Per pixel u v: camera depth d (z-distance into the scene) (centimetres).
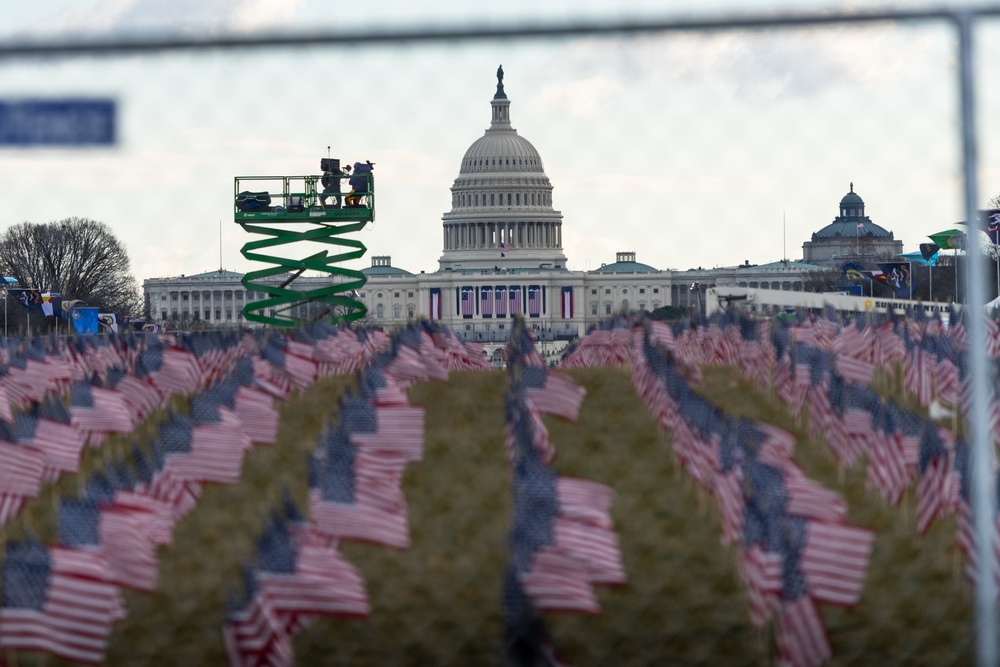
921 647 3334
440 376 9044
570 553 3173
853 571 3189
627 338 10400
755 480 4025
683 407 5425
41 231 4591
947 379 7806
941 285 12250
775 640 3319
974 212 2331
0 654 3181
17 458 4869
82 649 3219
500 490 5159
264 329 10069
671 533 4466
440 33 2227
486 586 3828
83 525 3547
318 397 8731
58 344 9731
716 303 13425
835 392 6094
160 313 11469
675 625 3509
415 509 4784
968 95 2312
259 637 3173
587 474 5616
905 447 5084
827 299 14238
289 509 3722
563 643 3378
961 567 3869
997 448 5534
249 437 6656
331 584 3209
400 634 3459
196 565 4091
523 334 8006
